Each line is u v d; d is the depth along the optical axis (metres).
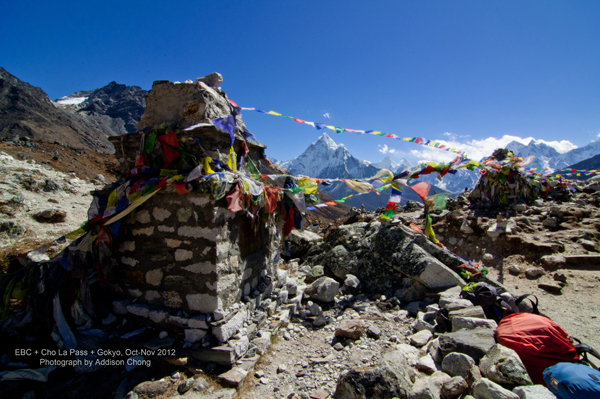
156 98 5.43
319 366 4.84
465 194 13.40
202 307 4.90
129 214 5.38
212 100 5.18
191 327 4.79
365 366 4.63
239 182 5.02
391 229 8.29
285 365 4.96
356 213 13.67
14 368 4.43
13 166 13.87
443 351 4.27
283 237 7.36
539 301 6.21
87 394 4.12
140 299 5.39
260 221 6.51
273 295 6.56
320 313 6.70
